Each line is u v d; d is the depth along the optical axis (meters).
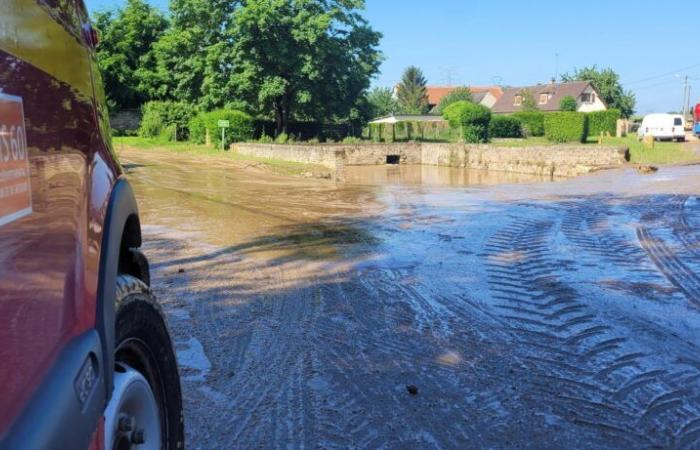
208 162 29.22
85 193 2.26
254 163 27.98
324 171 26.38
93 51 2.72
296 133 46.56
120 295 2.63
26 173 1.72
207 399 4.60
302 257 9.33
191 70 43.81
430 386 4.83
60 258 1.93
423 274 8.30
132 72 49.94
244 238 10.84
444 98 100.88
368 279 8.05
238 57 41.50
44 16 1.98
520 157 32.06
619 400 4.59
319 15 41.75
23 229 1.67
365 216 13.43
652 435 4.08
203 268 8.60
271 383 4.88
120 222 2.63
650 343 5.73
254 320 6.38
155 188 18.64
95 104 2.61
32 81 1.82
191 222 12.53
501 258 9.23
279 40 41.69
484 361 5.32
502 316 6.53
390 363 5.29
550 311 6.69
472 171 33.09
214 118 38.22
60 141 2.04
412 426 4.22
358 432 4.14
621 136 47.56
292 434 4.10
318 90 44.16
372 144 39.41
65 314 1.93
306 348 5.62
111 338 2.30
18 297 1.62
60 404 1.72
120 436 2.47
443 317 6.50
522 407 4.48
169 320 6.34
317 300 7.11
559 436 4.07
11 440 1.49
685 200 15.38
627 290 7.46
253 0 40.69
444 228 11.84
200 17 42.50
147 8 50.31
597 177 22.83
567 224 12.19
